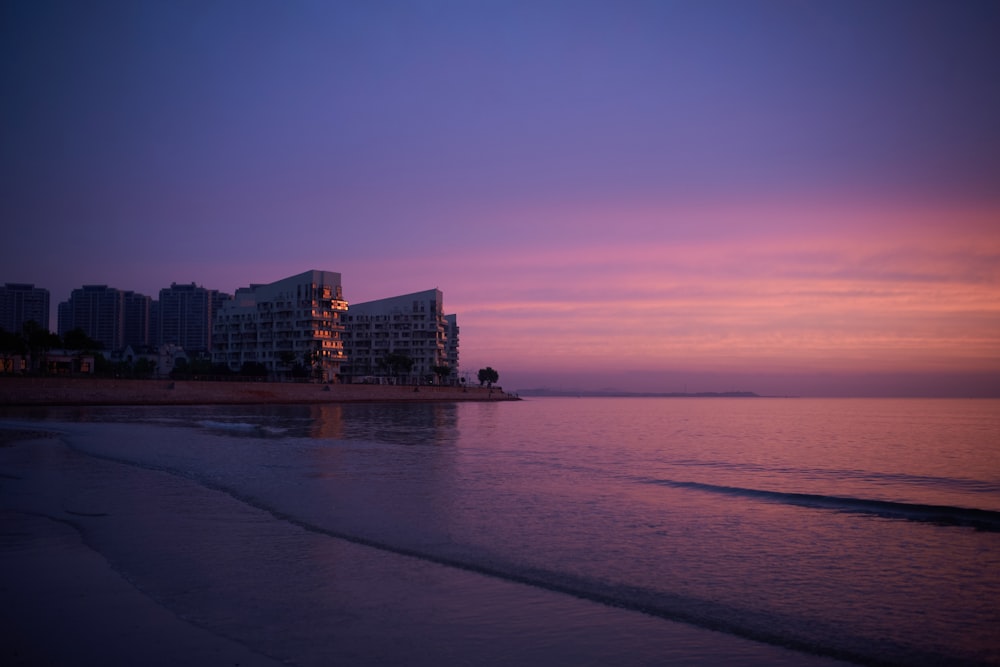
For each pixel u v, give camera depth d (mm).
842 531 20406
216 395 137500
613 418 123062
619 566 15961
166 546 16891
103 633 11102
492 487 28219
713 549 17844
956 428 89625
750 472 36812
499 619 12195
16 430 56125
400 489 27172
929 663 10625
